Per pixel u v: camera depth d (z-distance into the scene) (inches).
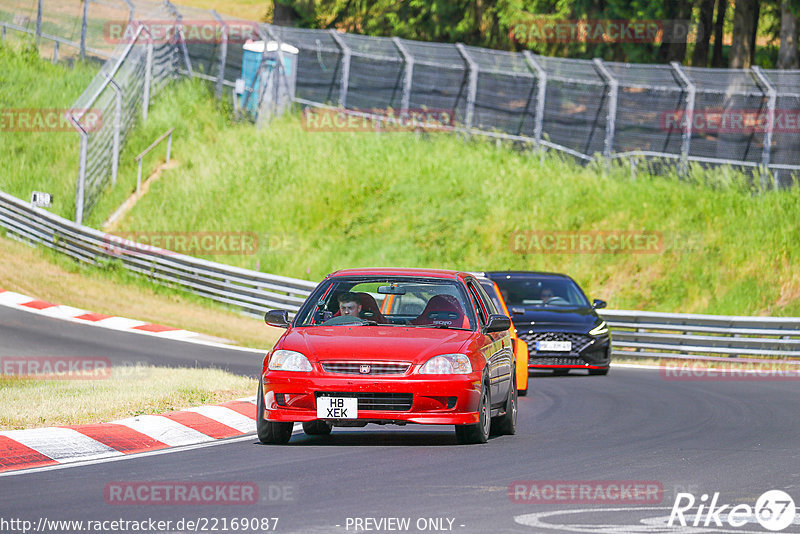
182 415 1798.7
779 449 1638.8
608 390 2620.6
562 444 1670.8
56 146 5634.8
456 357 1595.7
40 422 1648.6
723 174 5068.9
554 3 6678.2
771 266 4539.9
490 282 2450.8
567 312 3048.7
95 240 4569.4
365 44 5762.8
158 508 1122.7
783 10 6117.1
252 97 5797.2
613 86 5211.6
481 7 6889.8
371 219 5064.0
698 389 2679.6
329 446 1614.2
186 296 4347.9
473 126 5575.8
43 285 4232.3
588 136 5398.6
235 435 1764.3
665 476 1359.5
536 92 5536.4
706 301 4466.0
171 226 5044.3
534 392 2559.1
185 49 6210.6
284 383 1574.8
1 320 3459.6
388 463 1439.5
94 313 3818.9
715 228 4783.5
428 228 4980.3
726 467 1445.6
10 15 7578.7
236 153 5477.4
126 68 5600.4
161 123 5689.0
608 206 4987.7
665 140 5319.9
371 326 1694.1
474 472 1369.3
